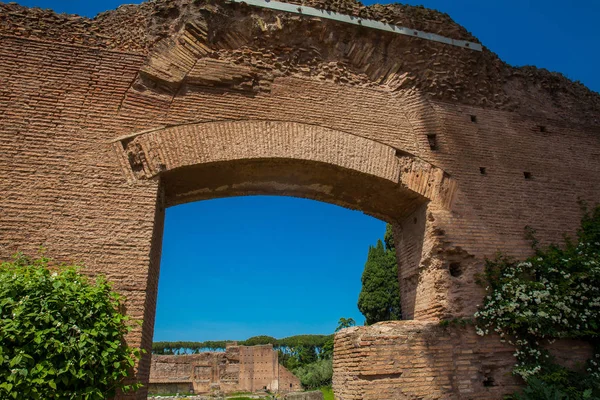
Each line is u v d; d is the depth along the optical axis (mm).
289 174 8023
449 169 8305
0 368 4379
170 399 28484
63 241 5922
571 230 8500
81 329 4844
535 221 8336
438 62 9109
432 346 6867
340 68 8656
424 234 7984
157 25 7730
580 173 9227
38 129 6453
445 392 6633
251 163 7477
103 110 6875
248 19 8258
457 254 7676
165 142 6945
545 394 6367
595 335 7234
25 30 7059
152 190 6578
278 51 8375
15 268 5191
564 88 10352
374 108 8484
